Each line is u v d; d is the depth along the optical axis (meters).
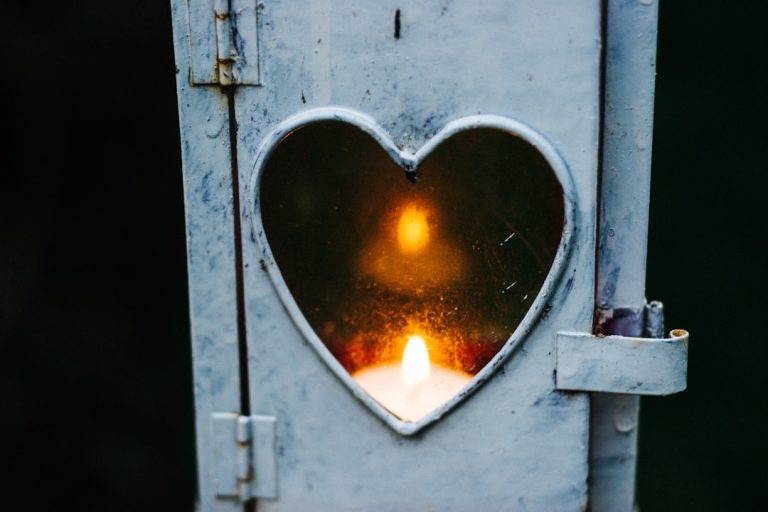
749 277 0.70
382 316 0.42
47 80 0.73
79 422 0.67
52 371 0.69
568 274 0.40
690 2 0.74
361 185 0.41
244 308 0.42
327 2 0.39
